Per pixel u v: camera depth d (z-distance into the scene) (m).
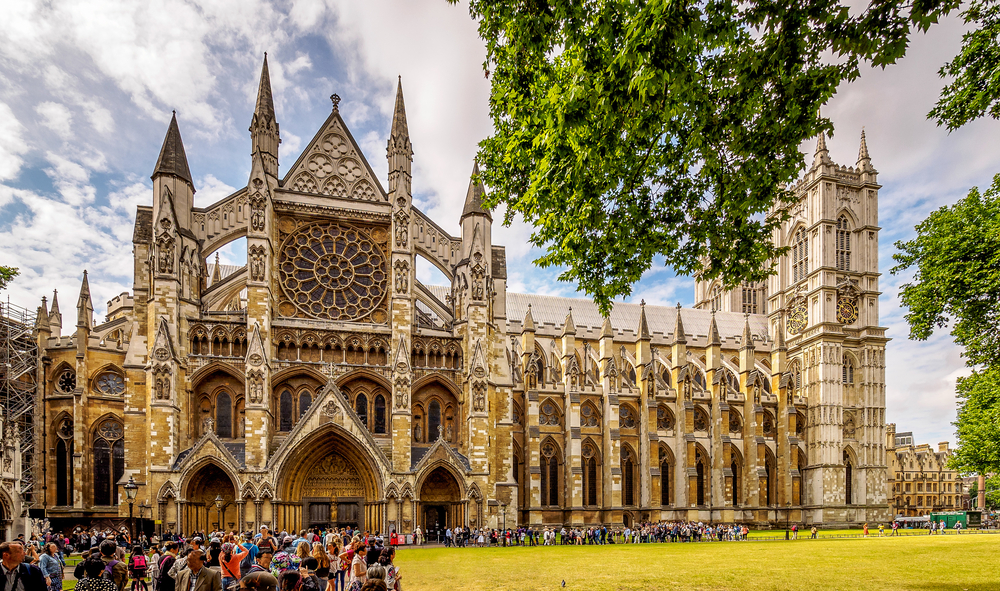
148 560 30.42
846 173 106.06
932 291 34.44
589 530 72.81
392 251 63.25
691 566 37.53
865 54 17.72
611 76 19.17
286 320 60.34
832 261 102.88
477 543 58.97
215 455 54.38
